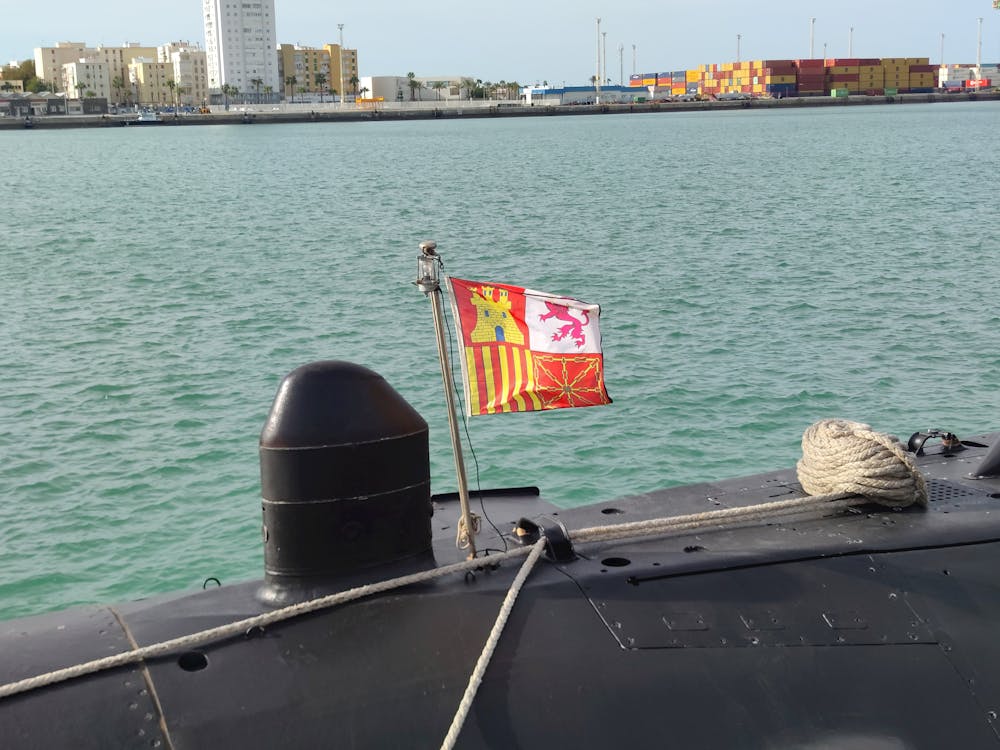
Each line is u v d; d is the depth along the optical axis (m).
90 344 19.78
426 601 4.07
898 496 4.98
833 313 21.44
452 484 12.41
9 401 16.09
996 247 30.25
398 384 16.72
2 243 36.41
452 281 4.32
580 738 3.73
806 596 4.35
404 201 50.00
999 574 4.59
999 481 5.45
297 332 20.58
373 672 3.77
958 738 4.02
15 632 3.91
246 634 3.89
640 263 29.39
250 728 3.56
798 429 14.32
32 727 3.46
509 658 3.87
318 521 4.09
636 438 13.88
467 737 3.65
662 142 100.94
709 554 4.51
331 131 162.62
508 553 4.32
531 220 40.84
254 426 14.77
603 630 4.04
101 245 35.47
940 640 4.27
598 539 4.58
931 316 20.89
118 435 14.48
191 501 12.18
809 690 4.03
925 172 58.28
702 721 3.86
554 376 4.45
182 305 23.77
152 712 3.55
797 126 129.50
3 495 12.42
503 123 185.75
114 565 10.66
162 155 97.56
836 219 38.38
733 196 48.38
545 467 12.95
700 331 20.06
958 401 15.45
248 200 52.19
